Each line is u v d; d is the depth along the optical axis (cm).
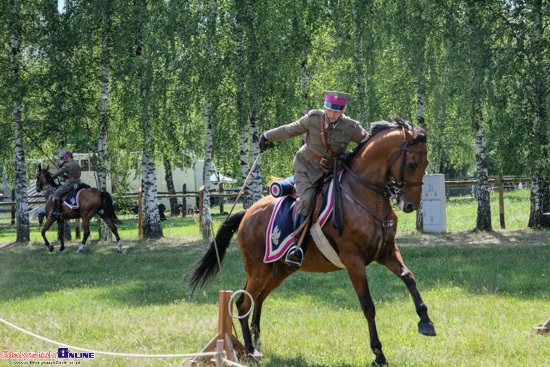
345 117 645
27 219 2186
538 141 1761
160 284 1182
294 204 661
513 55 1677
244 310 688
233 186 4512
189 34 1919
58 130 2119
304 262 665
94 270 1438
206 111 2141
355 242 597
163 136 2062
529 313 815
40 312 915
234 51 1970
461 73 1839
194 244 1945
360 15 1825
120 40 1948
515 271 1153
